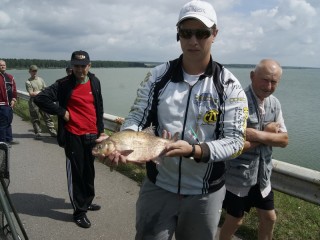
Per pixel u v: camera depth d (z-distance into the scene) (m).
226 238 3.56
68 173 4.67
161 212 2.56
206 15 2.32
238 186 3.34
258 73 3.26
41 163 7.33
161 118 2.50
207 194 2.51
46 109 4.59
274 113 3.44
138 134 2.41
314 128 13.65
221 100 2.41
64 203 5.33
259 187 3.38
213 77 2.44
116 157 2.37
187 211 2.54
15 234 2.54
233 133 2.38
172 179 2.50
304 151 10.27
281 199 5.07
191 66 2.45
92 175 4.76
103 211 5.02
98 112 4.93
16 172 6.71
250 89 3.37
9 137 9.23
